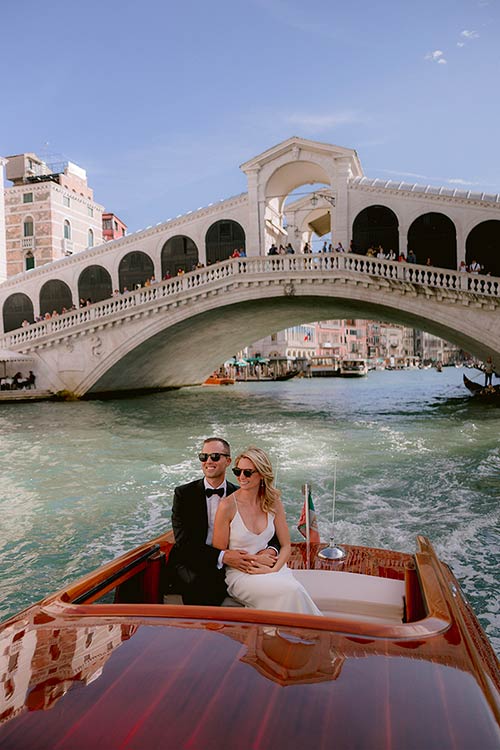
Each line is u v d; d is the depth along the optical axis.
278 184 30.33
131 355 27.78
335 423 17.77
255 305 27.11
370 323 108.56
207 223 29.47
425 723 1.51
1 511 7.52
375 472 9.65
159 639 1.95
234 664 1.78
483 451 11.75
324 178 30.72
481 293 21.39
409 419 18.77
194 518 3.29
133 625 2.05
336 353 87.94
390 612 3.30
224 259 29.31
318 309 30.70
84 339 27.20
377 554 4.06
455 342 29.48
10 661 1.85
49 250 42.03
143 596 3.25
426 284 22.17
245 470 3.06
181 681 1.69
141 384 33.66
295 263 24.31
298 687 1.66
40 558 5.81
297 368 68.50
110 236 58.56
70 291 31.91
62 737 1.45
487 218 25.22
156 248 30.30
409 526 6.71
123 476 9.72
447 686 1.70
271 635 1.97
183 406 25.03
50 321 27.78
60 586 5.13
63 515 7.34
